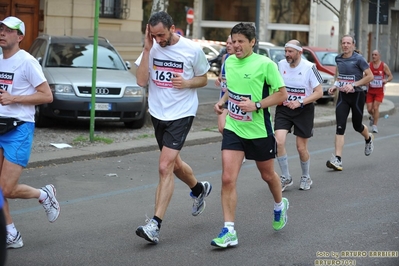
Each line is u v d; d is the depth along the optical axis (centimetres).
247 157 658
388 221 762
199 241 680
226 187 647
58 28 1894
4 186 625
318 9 4000
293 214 791
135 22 2112
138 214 783
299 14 4041
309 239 689
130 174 1010
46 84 630
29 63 623
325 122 1697
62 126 1402
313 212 802
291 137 1452
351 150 1294
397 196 895
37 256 624
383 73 1565
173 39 670
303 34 4053
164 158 670
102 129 1401
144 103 1391
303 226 739
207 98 2155
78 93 1315
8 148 625
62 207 808
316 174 1048
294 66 899
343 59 1080
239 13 4231
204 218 771
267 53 2314
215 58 3322
